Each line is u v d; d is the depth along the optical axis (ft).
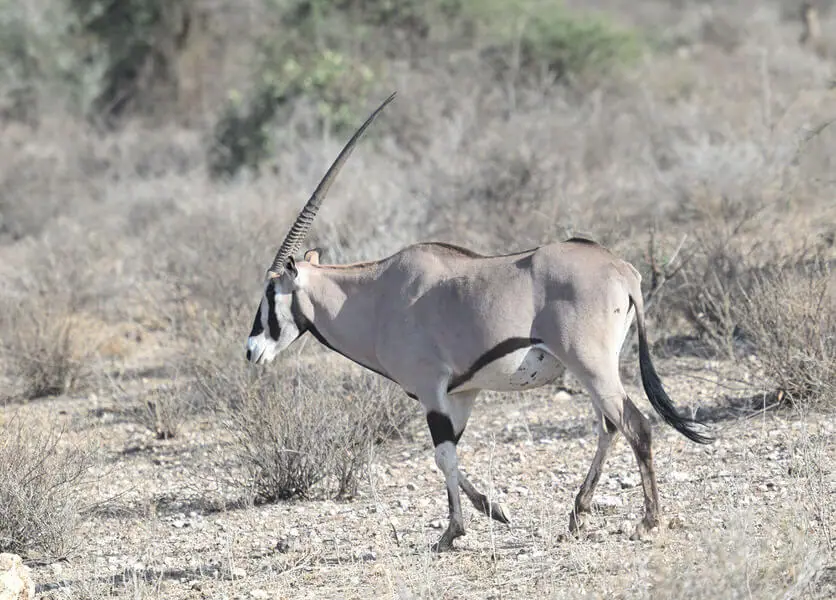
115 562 93.66
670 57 331.36
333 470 108.06
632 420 80.84
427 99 272.10
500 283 83.51
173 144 328.90
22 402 155.74
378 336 88.94
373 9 309.22
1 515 96.27
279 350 93.30
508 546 85.71
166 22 397.19
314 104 276.62
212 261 174.09
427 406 86.12
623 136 234.38
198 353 144.97
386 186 211.00
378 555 86.79
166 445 130.00
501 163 197.98
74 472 107.24
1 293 181.98
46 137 351.05
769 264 138.10
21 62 396.98
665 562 71.87
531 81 281.33
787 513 79.36
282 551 92.12
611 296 81.30
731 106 237.45
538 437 117.29
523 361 83.15
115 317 192.13
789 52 307.58
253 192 236.22
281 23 321.32
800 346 112.37
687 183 188.75
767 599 64.34
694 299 138.72
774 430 105.81
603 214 168.04
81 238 230.48
